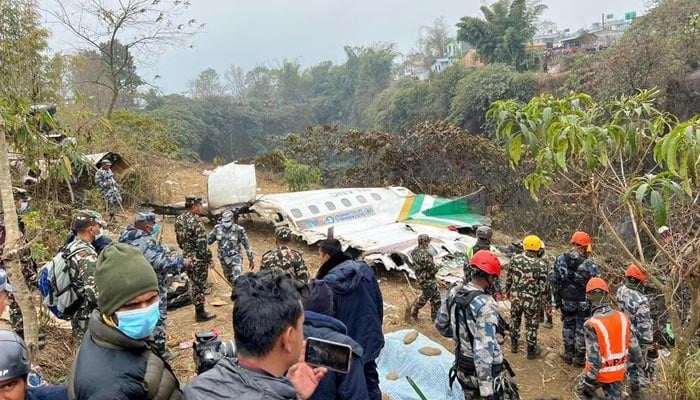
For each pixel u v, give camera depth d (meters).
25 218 6.13
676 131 4.10
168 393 2.22
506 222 15.64
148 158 16.44
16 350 2.11
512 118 5.48
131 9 18.53
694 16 21.25
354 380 2.79
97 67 23.19
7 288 2.86
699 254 5.04
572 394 6.14
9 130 5.37
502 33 43.62
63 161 6.40
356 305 3.85
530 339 7.03
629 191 4.62
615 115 5.37
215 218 12.59
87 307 4.48
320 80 89.69
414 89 45.81
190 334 7.23
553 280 6.96
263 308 1.92
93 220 4.68
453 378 4.54
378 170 18.64
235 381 1.89
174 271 5.90
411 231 11.77
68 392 2.15
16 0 8.18
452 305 4.47
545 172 5.79
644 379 5.55
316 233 11.59
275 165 21.25
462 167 17.53
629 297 5.75
